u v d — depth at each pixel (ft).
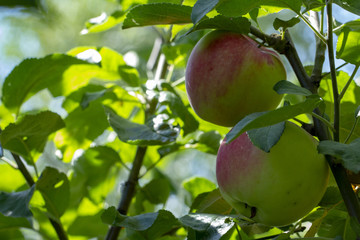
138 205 7.98
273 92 5.39
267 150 4.30
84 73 8.19
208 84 5.37
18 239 8.30
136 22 5.49
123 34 15.48
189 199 8.43
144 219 5.09
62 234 7.00
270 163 4.68
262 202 4.78
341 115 5.96
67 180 6.84
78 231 8.43
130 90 7.98
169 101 6.97
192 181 8.41
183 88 8.63
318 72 5.11
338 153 4.13
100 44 15.61
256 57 5.32
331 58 4.64
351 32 5.01
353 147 4.19
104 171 8.50
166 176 9.26
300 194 4.71
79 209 8.59
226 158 5.01
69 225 8.44
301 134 4.82
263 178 4.69
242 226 5.89
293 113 4.14
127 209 7.44
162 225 5.43
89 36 15.60
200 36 8.38
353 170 3.96
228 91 5.31
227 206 6.16
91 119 8.56
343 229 5.65
